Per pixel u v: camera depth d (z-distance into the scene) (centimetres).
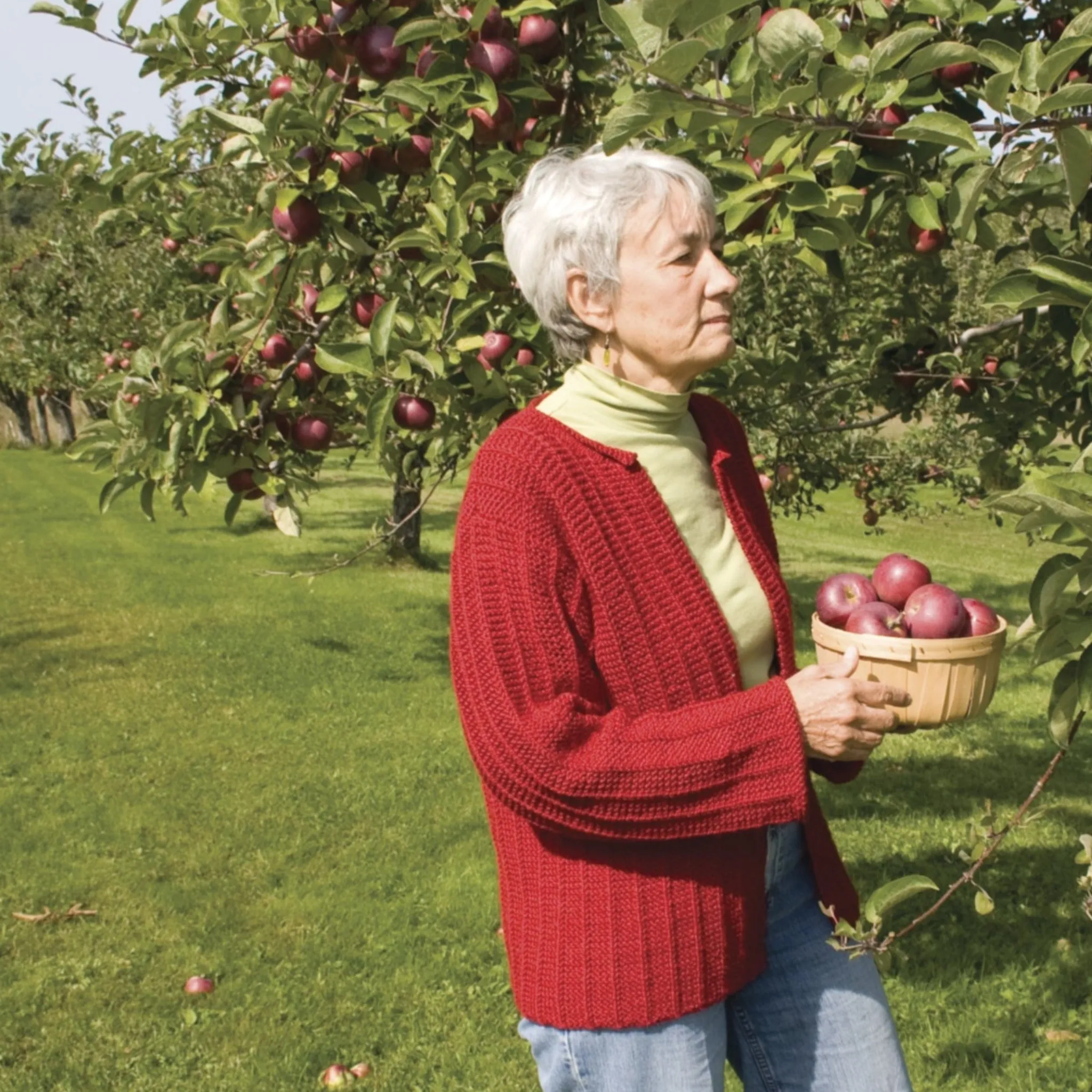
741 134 188
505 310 356
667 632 165
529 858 168
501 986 402
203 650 960
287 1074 355
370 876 499
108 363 627
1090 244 338
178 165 429
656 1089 166
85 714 772
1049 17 302
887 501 754
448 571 1395
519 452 165
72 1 338
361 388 347
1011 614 1141
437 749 688
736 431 194
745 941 171
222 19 346
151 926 454
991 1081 341
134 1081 354
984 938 427
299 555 1482
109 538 1623
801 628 1007
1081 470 160
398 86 286
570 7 340
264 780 634
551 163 173
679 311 167
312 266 329
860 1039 182
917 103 223
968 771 641
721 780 156
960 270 707
